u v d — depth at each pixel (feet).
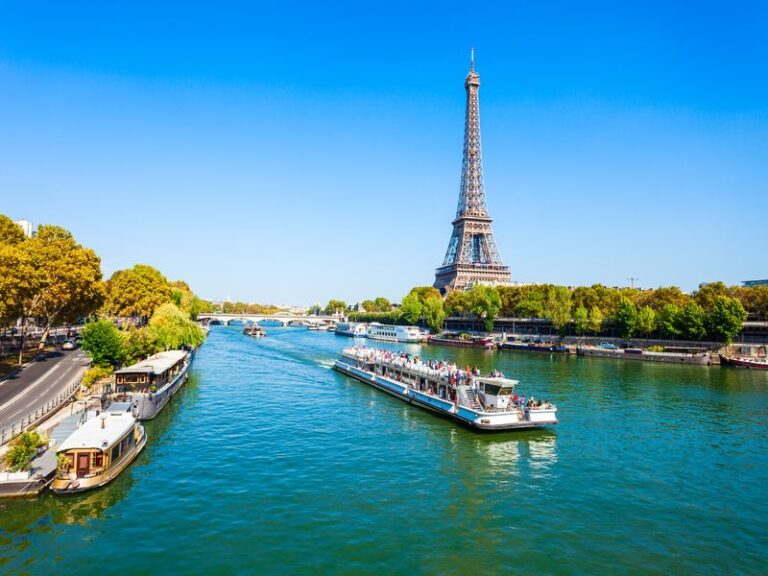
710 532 110.42
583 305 570.46
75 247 352.28
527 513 118.42
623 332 499.51
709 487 136.15
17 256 264.11
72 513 112.88
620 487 135.64
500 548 101.71
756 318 469.16
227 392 262.47
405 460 155.12
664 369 370.32
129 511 114.32
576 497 128.47
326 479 137.18
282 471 142.31
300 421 201.36
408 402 242.99
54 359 295.69
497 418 186.80
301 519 112.37
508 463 153.89
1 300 256.11
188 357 352.90
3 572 89.76
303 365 390.01
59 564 92.79
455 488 133.18
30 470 124.98
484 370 354.54
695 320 439.22
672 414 218.59
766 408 231.71
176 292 593.01
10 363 273.33
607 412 221.46
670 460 157.89
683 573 94.22
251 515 113.70
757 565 97.45
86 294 333.83
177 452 156.97
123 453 140.67
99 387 220.43
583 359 440.04
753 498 128.88
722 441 178.40
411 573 91.91
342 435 182.09
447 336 647.97
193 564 93.40
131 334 294.66
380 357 306.55
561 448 169.78
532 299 611.06
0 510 113.70
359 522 111.75
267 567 92.89
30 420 162.91
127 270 537.24
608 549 102.37
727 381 311.68
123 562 93.81
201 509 116.26
